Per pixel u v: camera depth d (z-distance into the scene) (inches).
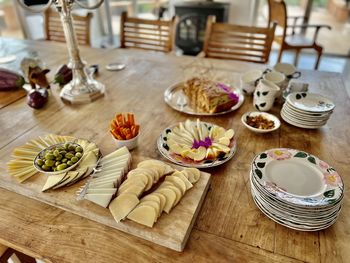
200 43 141.3
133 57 66.6
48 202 27.1
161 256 22.4
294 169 28.8
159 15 144.9
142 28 77.6
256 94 42.2
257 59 77.7
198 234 23.9
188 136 35.7
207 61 63.7
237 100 44.9
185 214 24.5
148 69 59.6
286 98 40.9
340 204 25.2
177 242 22.2
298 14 141.9
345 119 40.6
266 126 37.8
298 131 38.2
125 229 24.1
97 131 38.6
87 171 28.9
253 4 132.0
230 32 70.3
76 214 26.1
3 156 33.5
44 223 25.3
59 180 27.4
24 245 23.4
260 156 30.0
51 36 87.4
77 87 47.8
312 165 29.0
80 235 24.1
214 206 26.6
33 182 28.3
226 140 34.3
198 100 44.1
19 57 66.6
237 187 28.8
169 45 75.5
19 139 37.2
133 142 34.1
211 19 70.6
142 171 28.1
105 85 52.6
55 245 23.3
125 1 164.6
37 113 43.6
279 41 111.7
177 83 51.6
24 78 51.3
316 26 108.2
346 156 33.0
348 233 23.8
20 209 26.8
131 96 48.4
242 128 39.2
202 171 31.0
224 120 41.3
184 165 31.0
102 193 25.7
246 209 26.2
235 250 22.6
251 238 23.5
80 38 81.0
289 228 24.2
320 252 22.3
